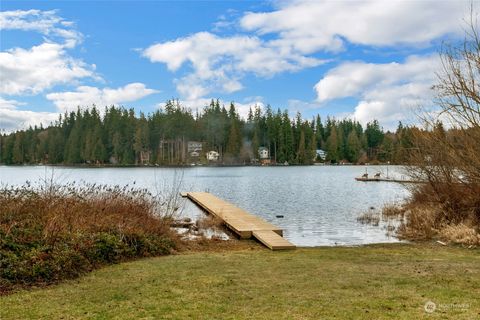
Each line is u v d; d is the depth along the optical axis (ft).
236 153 279.08
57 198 32.60
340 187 104.47
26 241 23.50
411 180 47.78
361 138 311.47
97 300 18.04
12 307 17.10
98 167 257.14
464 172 39.14
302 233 43.04
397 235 40.81
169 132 272.92
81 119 293.02
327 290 19.47
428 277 21.83
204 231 41.52
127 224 31.04
